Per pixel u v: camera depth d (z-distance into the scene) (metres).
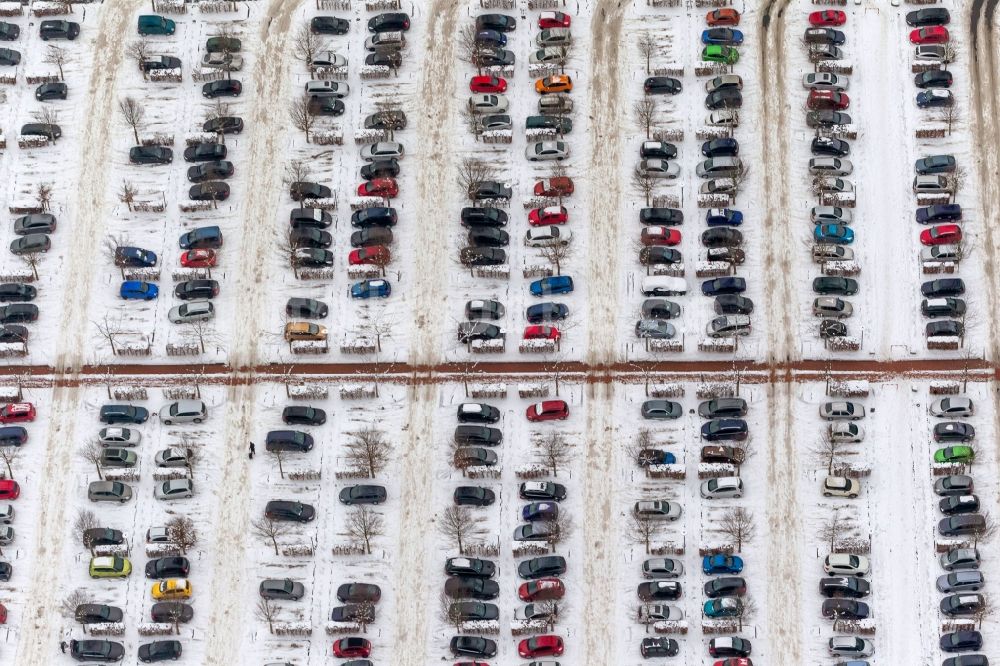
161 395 159.12
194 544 152.00
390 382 159.38
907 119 171.25
